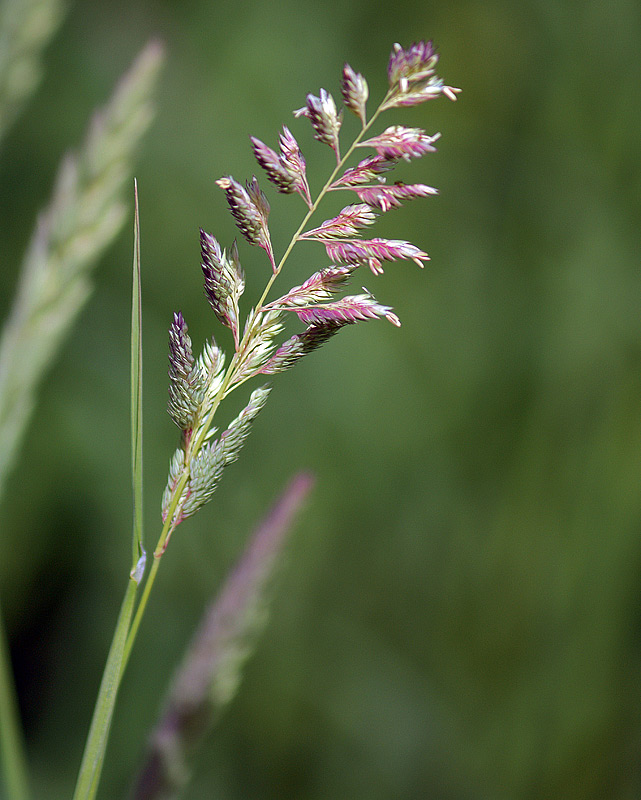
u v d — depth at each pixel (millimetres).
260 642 2977
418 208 3643
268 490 3270
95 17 3652
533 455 3105
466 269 3596
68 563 3348
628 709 2756
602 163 3445
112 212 976
